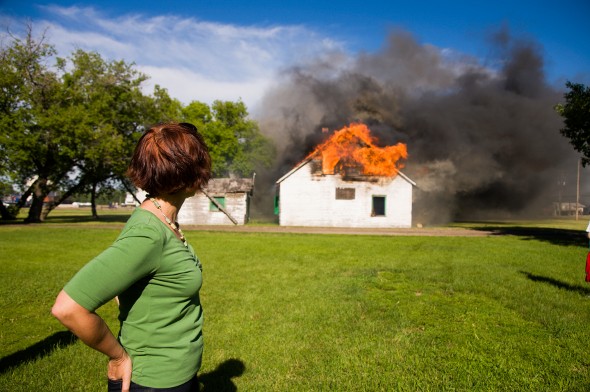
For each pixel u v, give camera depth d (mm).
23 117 26938
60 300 1255
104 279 1306
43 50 28203
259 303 6691
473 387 3748
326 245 15734
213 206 31828
